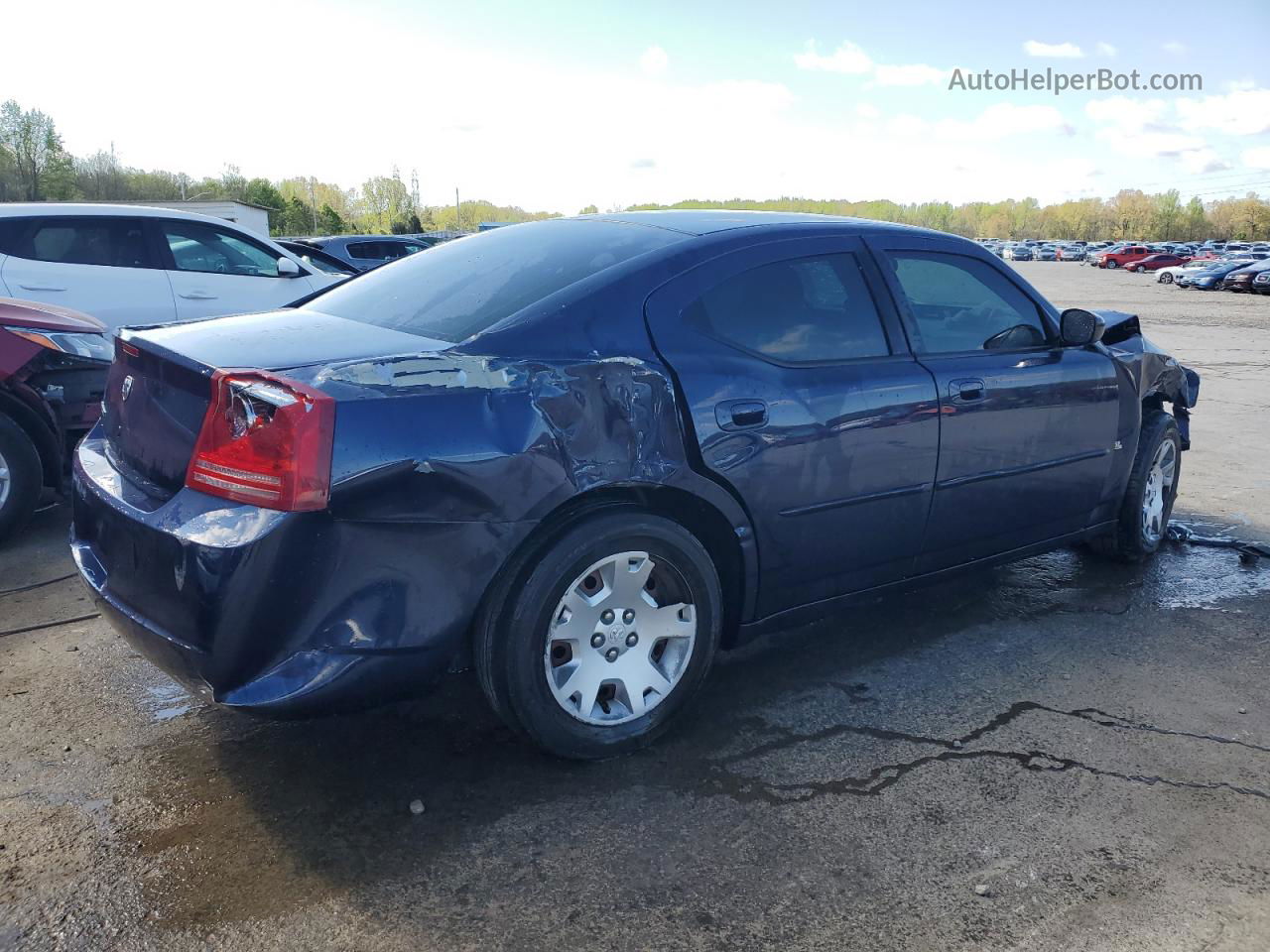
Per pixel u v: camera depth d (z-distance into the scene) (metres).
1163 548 4.90
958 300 3.59
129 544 2.42
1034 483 3.75
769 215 3.36
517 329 2.60
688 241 3.00
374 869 2.30
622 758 2.82
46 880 2.23
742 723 3.04
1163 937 2.12
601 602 2.70
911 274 3.44
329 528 2.23
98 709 3.05
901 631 3.81
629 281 2.80
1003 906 2.21
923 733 3.00
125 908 2.14
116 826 2.44
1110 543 4.52
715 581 2.90
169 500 2.39
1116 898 2.24
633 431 2.63
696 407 2.74
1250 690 3.34
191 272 7.05
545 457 2.47
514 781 2.68
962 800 2.63
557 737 2.67
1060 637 3.78
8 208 6.40
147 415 2.58
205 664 2.26
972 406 3.41
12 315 4.56
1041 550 4.00
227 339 2.65
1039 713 3.14
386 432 2.28
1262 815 2.59
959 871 2.33
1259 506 5.83
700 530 2.94
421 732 2.94
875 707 3.16
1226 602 4.19
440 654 2.44
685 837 2.44
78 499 2.77
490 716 3.04
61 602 3.92
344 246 15.74
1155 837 2.48
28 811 2.49
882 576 3.38
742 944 2.08
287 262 7.48
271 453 2.20
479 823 2.49
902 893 2.25
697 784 2.69
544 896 2.21
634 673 2.81
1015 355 3.65
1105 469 4.10
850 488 3.11
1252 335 18.42
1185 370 4.78
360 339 2.65
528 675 2.57
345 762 2.77
